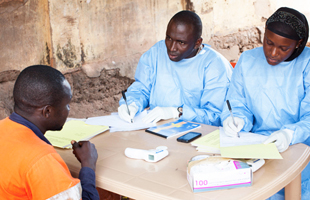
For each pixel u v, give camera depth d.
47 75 0.98
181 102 2.14
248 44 4.48
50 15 3.52
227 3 4.32
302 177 1.62
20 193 0.94
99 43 3.86
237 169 0.98
